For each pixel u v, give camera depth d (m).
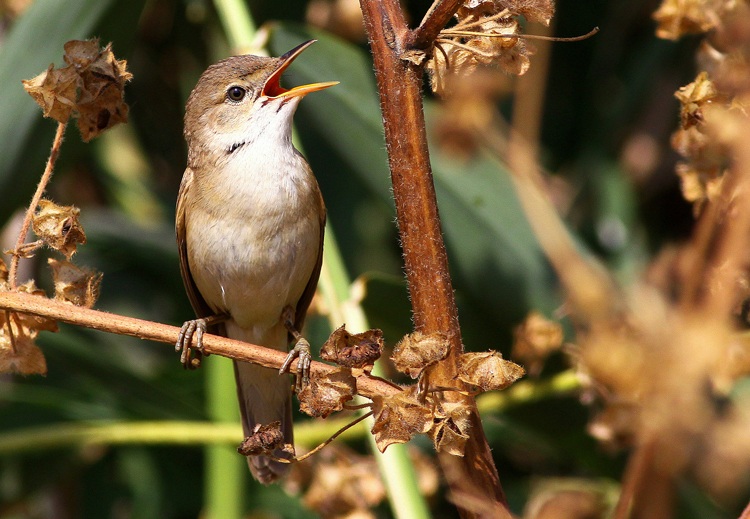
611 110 10.07
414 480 5.26
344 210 9.67
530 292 6.94
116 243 9.88
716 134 3.64
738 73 3.80
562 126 10.50
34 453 8.16
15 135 6.42
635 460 2.96
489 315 7.18
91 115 4.45
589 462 7.04
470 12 4.01
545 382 6.50
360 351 3.66
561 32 10.48
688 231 9.87
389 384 3.71
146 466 9.59
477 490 3.68
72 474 9.28
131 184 11.18
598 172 9.79
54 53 6.51
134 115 11.09
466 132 3.66
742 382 4.59
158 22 10.76
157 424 7.43
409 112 3.72
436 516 8.22
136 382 8.11
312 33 7.22
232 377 7.75
